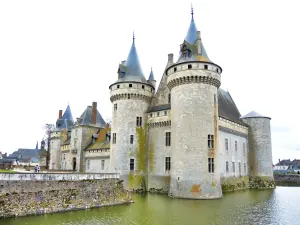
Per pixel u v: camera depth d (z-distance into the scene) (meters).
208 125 31.39
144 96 39.81
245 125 47.69
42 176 21.72
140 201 28.36
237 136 44.00
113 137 39.56
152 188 37.16
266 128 48.25
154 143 38.53
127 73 40.78
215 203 27.19
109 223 18.66
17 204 19.83
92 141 54.41
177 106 32.88
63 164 61.25
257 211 23.61
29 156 126.06
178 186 30.91
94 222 18.88
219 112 40.94
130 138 38.28
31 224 17.80
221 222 19.36
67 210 22.45
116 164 37.94
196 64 32.12
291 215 22.23
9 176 19.83
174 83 33.50
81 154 53.72
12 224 17.59
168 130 37.00
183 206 25.36
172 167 32.50
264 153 47.22
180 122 32.06
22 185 20.44
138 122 39.00
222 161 37.97
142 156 38.47
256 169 46.75
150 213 22.11
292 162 116.94
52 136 67.44
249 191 40.22
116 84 40.00
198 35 34.47
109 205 25.66
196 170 30.16
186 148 30.94
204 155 30.55
